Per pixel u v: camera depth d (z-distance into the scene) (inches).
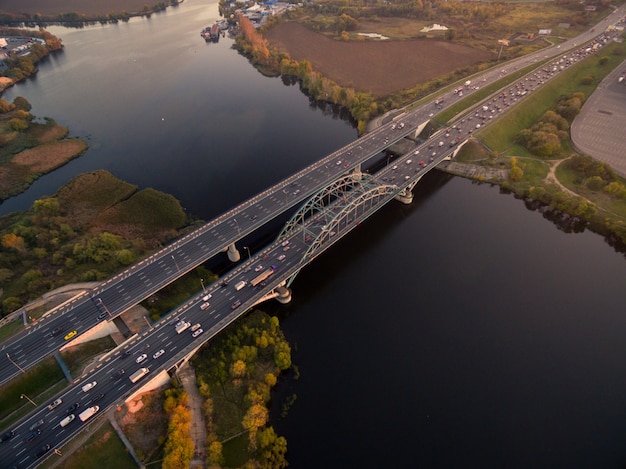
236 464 5014.8
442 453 5191.9
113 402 5285.4
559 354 6279.5
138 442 5088.6
